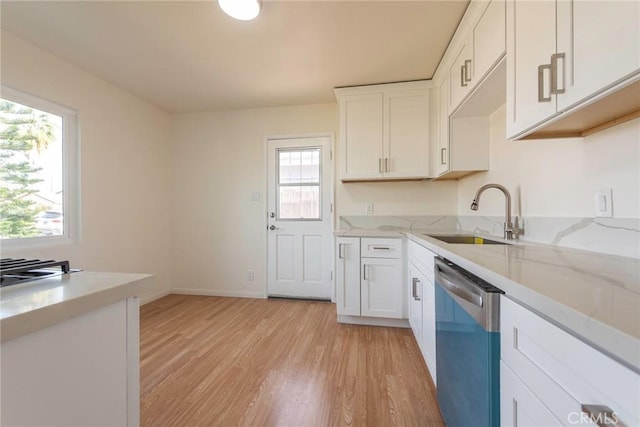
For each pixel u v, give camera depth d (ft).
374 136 8.99
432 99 8.66
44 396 1.79
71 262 7.73
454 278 3.72
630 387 1.32
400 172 8.84
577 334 1.65
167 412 4.74
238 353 6.73
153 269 10.88
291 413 4.71
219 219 11.66
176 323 8.61
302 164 11.09
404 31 6.43
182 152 11.81
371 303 8.25
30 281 2.40
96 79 8.55
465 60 5.89
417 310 6.66
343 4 5.60
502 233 6.38
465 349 3.25
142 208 10.32
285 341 7.38
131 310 2.50
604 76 2.37
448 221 9.71
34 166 7.07
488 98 5.92
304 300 10.98
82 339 2.05
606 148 3.61
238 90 9.61
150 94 9.93
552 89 2.94
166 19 6.06
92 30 6.43
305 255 11.10
